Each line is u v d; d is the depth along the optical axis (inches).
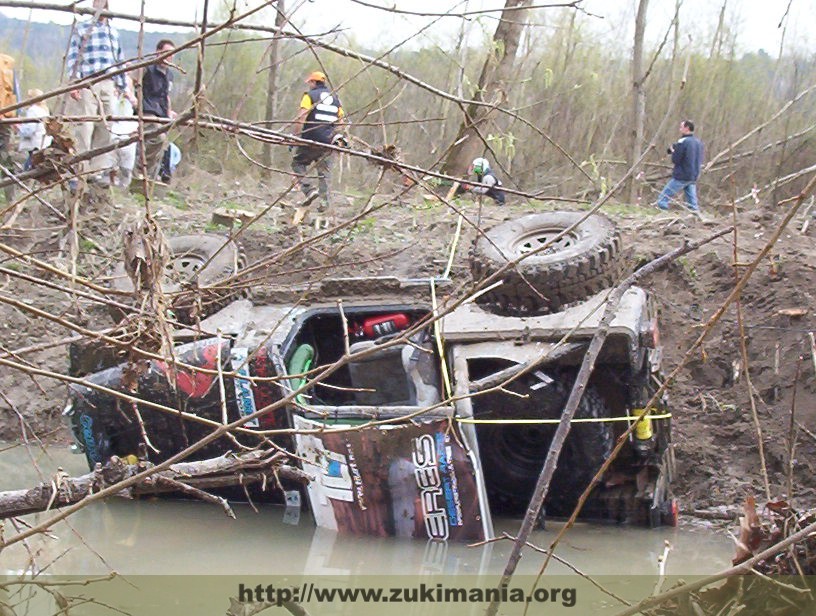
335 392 259.4
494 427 238.8
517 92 381.1
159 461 239.1
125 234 143.3
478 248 247.8
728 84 610.9
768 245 136.2
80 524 232.5
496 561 207.0
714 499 257.4
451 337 231.9
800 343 296.8
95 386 138.6
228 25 128.0
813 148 496.4
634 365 221.6
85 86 134.1
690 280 339.6
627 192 502.3
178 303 163.8
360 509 221.3
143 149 140.1
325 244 355.6
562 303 237.9
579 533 230.8
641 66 561.9
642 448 229.0
